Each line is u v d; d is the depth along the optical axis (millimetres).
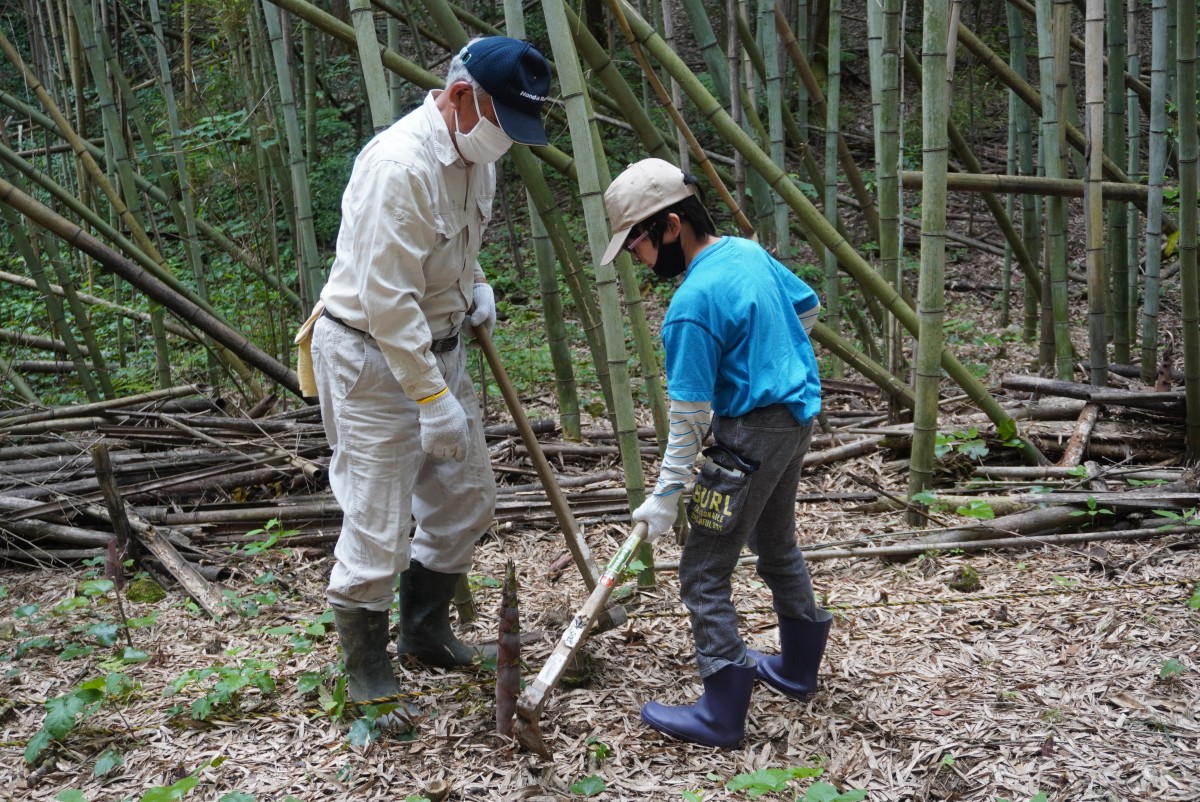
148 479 4844
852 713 2979
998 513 4445
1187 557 3951
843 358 5387
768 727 2932
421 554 3217
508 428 5453
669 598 3826
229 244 8031
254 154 7676
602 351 5027
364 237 2631
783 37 5973
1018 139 7059
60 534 4426
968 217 10523
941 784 2633
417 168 2615
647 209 2635
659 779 2703
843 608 3678
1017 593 3744
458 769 2762
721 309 2594
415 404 2875
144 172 9953
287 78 5348
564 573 4156
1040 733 2818
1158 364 6336
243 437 5168
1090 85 5102
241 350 4992
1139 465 4879
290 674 3305
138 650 3436
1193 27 4527
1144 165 10445
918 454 4527
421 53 6090
